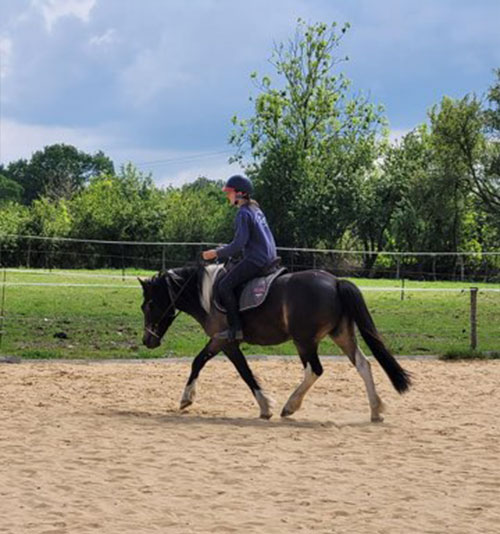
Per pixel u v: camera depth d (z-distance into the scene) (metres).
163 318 10.98
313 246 64.50
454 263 60.56
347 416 10.25
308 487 6.75
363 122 66.56
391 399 11.55
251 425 9.46
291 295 9.75
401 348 17.91
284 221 64.88
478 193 60.31
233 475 7.11
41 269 50.94
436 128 59.84
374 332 9.66
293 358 15.95
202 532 5.57
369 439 8.76
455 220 63.59
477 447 8.39
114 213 63.12
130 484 6.73
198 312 10.66
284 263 59.31
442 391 12.28
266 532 5.59
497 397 11.78
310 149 65.75
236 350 10.20
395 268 61.44
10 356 15.04
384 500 6.41
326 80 65.44
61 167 148.00
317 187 64.31
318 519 5.89
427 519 5.92
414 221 63.09
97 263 56.41
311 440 8.67
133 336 19.25
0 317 21.23
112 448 8.04
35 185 146.38
